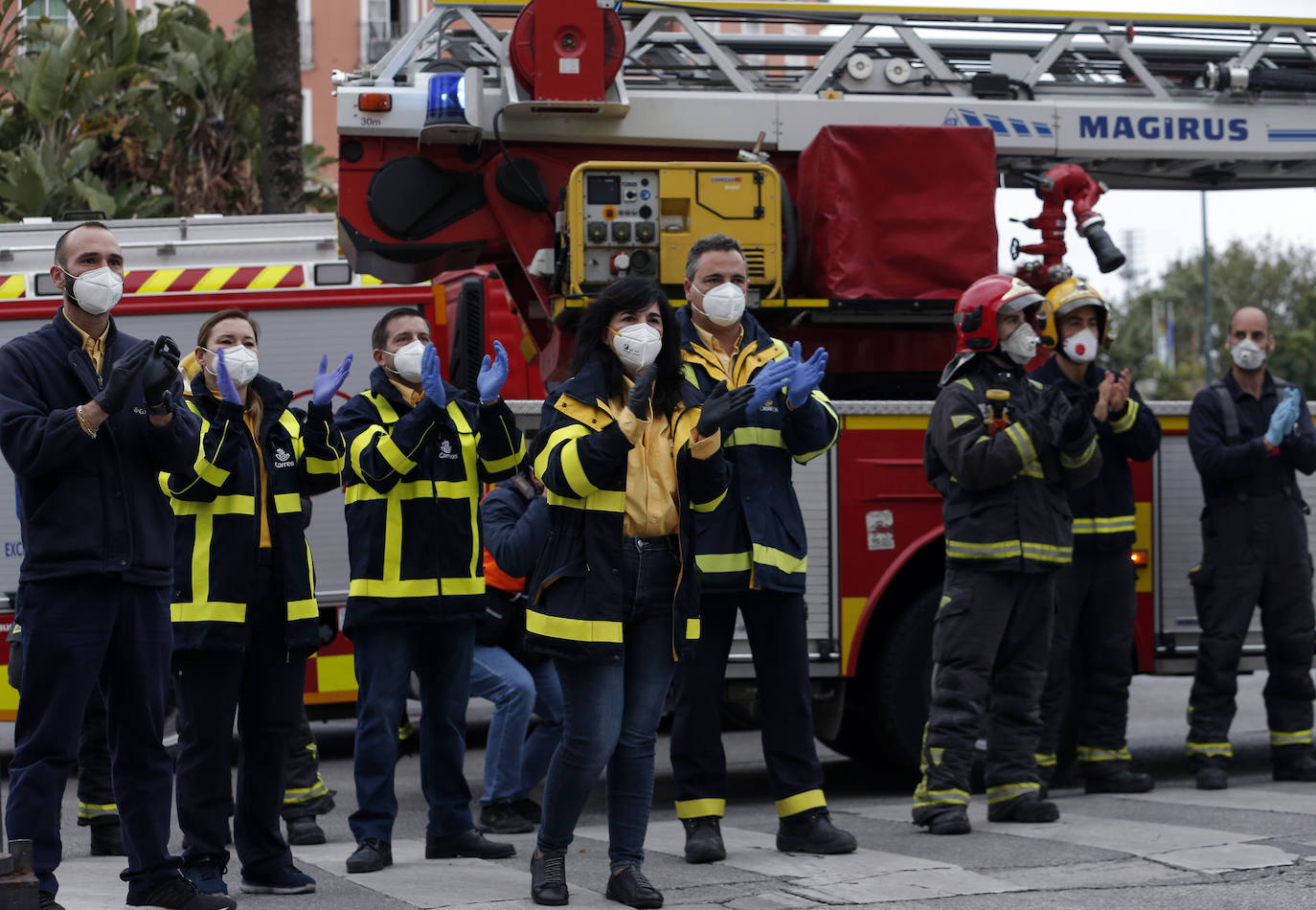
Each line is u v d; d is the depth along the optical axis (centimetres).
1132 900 528
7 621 959
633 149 888
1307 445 819
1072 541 721
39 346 507
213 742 566
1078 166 932
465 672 648
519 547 565
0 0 1802
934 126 843
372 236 875
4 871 449
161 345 498
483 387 613
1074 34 938
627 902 535
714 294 607
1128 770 804
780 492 624
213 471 554
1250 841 630
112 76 1767
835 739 877
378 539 629
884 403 817
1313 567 890
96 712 691
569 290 829
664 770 977
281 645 574
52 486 500
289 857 579
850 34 912
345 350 1007
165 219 1013
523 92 857
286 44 1617
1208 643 824
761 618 629
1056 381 702
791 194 901
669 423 543
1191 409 828
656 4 899
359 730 633
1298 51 972
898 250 827
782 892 555
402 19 3456
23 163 1623
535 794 879
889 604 831
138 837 522
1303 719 838
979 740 847
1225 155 944
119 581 505
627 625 541
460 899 551
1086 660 801
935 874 579
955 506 705
